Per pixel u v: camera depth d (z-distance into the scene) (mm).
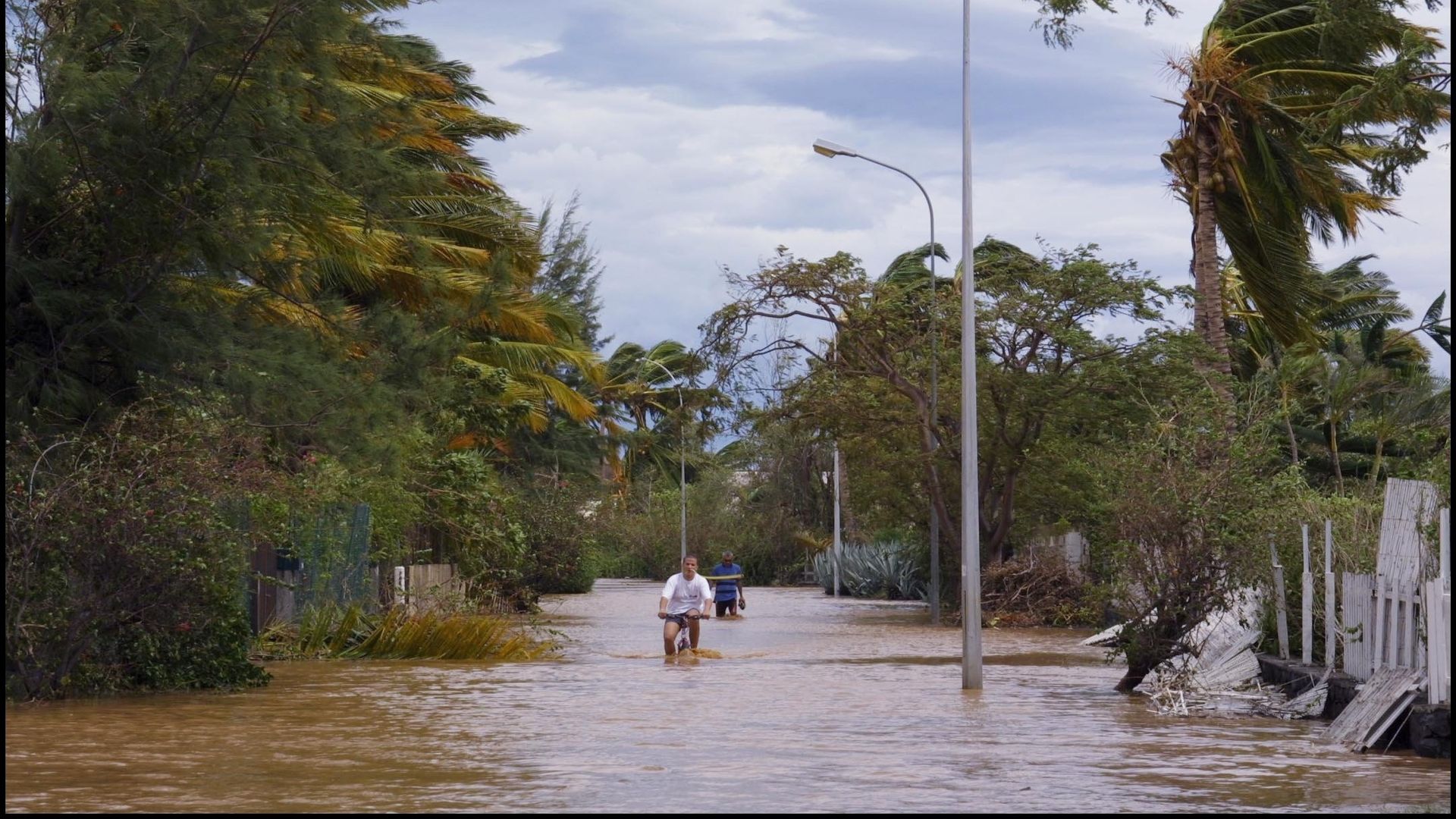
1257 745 11539
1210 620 17062
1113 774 9953
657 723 13031
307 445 19641
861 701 15195
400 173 19125
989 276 33719
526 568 44219
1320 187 29891
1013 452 33188
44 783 9477
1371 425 37406
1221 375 28766
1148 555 15781
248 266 18344
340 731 12398
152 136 16406
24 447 15320
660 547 74750
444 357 20359
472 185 36969
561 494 51938
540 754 10953
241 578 17859
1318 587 14922
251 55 16797
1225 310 44594
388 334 19828
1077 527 34156
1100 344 31609
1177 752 11078
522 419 36344
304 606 22938
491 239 33375
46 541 14469
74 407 16422
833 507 70250
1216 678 15711
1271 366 41062
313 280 20656
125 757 10742
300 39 17172
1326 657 14219
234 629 16672
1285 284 29766
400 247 25859
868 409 33969
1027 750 11219
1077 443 32594
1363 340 43469
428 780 9633
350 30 18641
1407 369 44406
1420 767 10344
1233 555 15461
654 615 36188
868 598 51844
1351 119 18844
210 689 16250
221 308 18641
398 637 21641
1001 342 32656
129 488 14938
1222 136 28750
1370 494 17375
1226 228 30062
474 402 32219
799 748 11328
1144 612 15852
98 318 16781
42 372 16547
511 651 21812
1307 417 38188
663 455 83938
